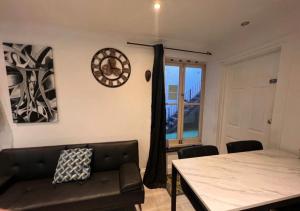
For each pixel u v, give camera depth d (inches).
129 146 85.6
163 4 59.9
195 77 114.6
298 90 60.2
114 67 91.3
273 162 53.8
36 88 80.0
